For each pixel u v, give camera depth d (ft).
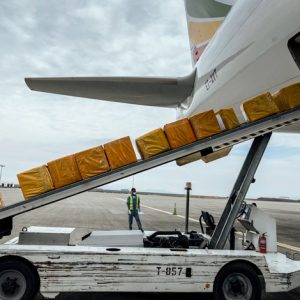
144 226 55.16
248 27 27.22
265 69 25.11
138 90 39.29
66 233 19.94
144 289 16.33
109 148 18.17
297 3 21.12
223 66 31.63
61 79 34.68
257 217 20.52
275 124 19.49
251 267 17.28
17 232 40.57
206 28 46.26
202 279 16.67
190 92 41.29
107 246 18.22
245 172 20.11
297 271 17.42
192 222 65.36
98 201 149.38
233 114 19.74
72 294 19.38
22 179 17.56
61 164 17.79
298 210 154.92
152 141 18.47
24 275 16.17
